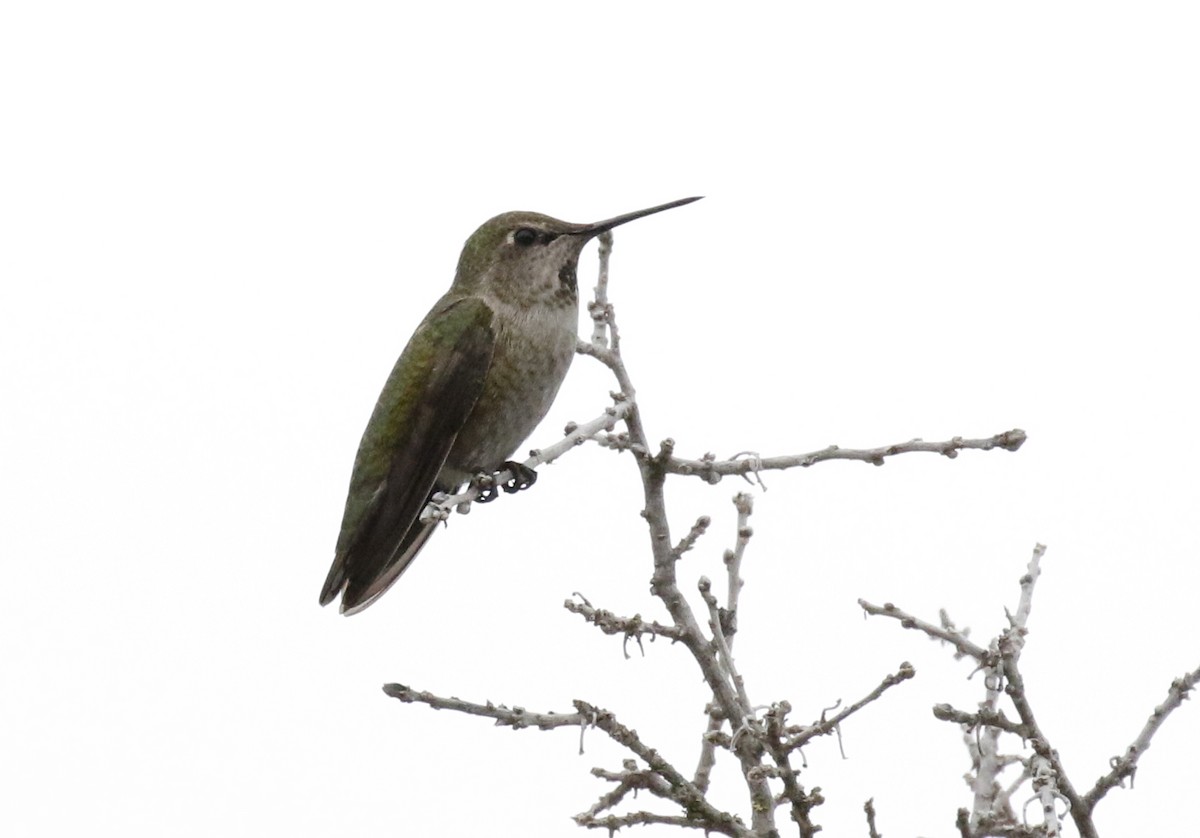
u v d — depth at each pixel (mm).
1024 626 9289
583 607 9219
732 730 9406
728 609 10023
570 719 8688
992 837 9156
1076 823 8859
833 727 8547
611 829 8648
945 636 9109
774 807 9125
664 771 8727
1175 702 8758
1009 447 9453
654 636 9406
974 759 10531
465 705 8562
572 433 9828
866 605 9305
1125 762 8750
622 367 10477
